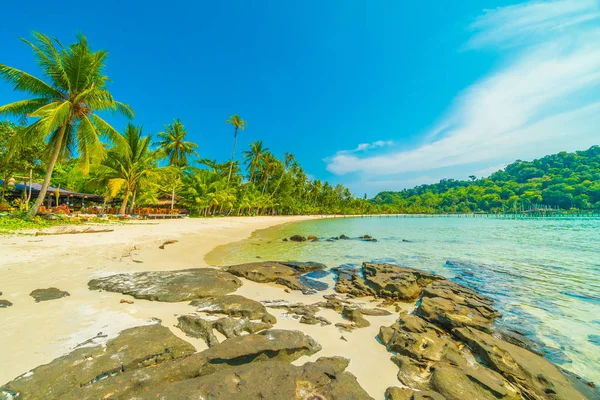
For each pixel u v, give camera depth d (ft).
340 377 11.19
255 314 17.79
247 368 11.07
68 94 57.00
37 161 78.48
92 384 9.57
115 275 24.34
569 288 29.55
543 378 12.38
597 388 12.74
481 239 79.10
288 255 46.60
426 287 27.25
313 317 18.53
